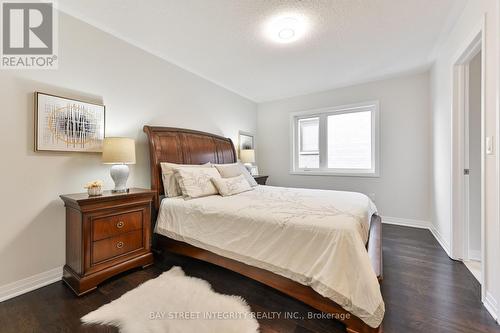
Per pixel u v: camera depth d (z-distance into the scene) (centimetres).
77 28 209
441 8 197
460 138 223
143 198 212
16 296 169
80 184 209
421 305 154
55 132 192
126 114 250
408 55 285
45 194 188
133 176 257
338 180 407
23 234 176
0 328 136
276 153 476
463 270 203
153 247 243
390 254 239
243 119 450
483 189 154
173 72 304
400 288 174
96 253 180
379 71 335
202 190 242
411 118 346
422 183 340
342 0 187
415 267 209
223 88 396
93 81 220
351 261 129
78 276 172
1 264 166
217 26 224
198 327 135
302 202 209
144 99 269
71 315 147
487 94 154
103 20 215
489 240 149
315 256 141
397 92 355
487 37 154
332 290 128
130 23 219
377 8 197
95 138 219
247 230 173
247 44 258
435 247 258
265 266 160
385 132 365
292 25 222
